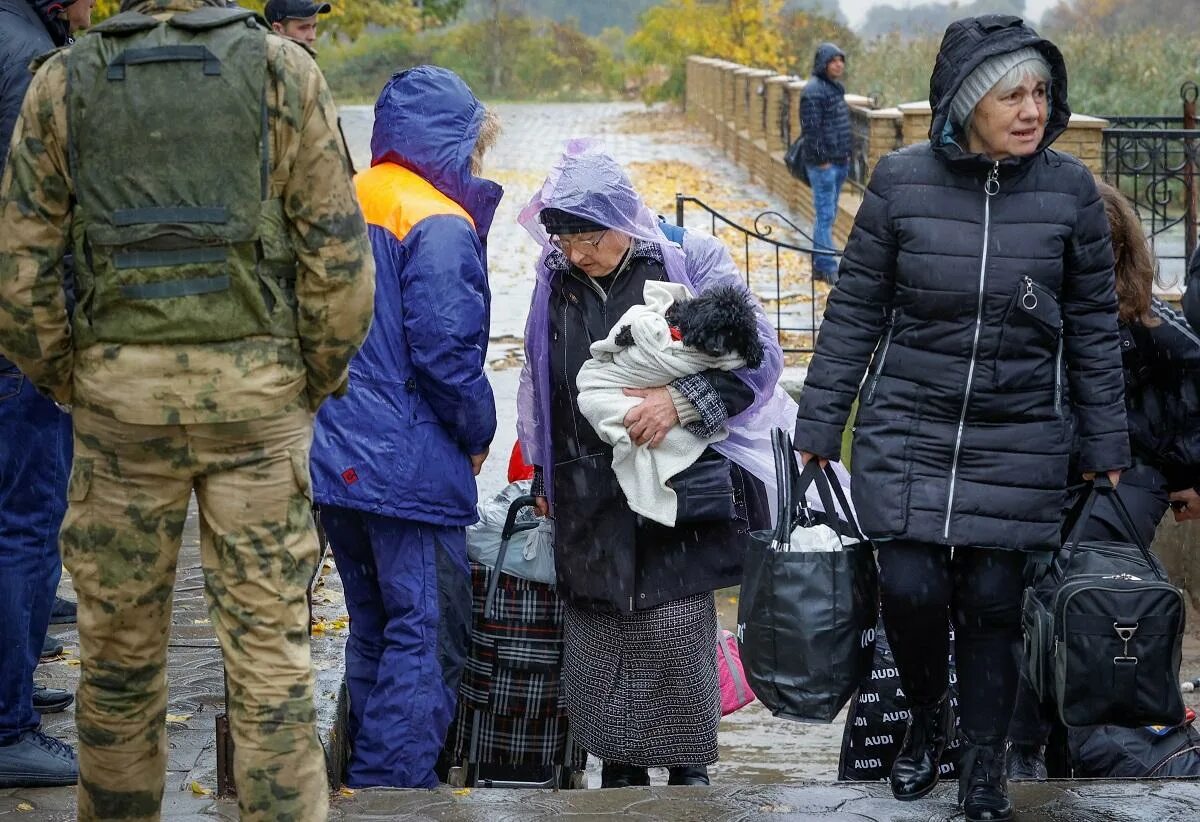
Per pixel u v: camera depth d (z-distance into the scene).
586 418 5.43
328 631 6.95
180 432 3.67
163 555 3.81
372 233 5.50
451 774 6.27
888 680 5.86
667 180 29.45
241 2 24.33
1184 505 6.32
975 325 4.64
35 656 5.18
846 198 20.53
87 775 3.97
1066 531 5.24
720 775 7.49
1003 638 4.87
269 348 3.68
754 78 30.22
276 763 3.76
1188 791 5.15
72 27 5.26
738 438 5.53
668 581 5.53
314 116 3.66
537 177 29.66
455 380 5.44
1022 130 4.56
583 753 6.33
